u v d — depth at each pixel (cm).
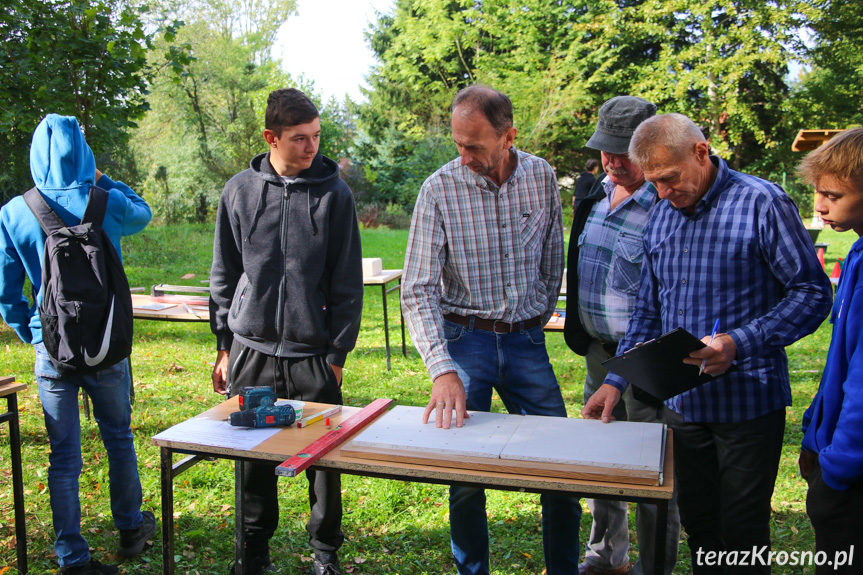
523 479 185
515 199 259
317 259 281
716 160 229
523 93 2152
